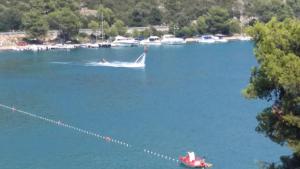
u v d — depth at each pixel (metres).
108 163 165.38
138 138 189.62
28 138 193.12
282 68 88.19
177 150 175.75
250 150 173.25
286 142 92.69
